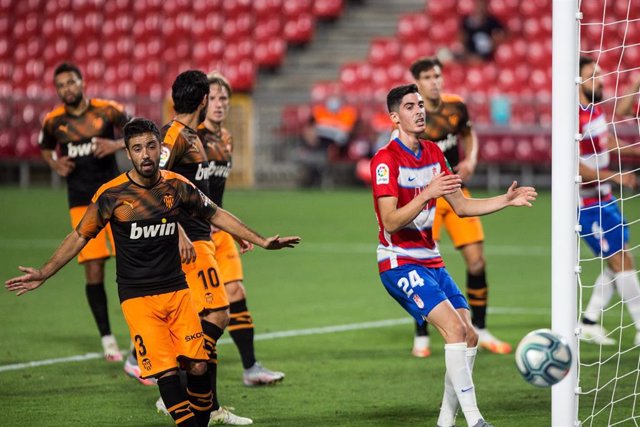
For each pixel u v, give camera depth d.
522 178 69.25
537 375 15.23
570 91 16.12
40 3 79.38
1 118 71.12
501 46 73.19
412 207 16.36
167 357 16.59
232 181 72.50
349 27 79.69
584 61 25.42
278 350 25.83
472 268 25.84
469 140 26.22
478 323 25.95
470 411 16.95
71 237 16.56
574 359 16.16
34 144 70.94
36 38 78.56
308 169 71.25
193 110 19.27
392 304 32.66
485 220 55.88
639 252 42.62
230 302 21.97
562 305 16.14
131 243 16.45
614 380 22.47
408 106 17.52
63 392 21.45
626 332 27.95
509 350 25.61
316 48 78.50
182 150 19.05
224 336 27.77
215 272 19.38
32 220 53.44
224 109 21.22
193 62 75.94
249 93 73.38
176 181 16.72
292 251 44.59
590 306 27.00
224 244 21.88
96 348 26.09
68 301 33.31
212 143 21.17
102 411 19.89
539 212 59.31
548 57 72.69
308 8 78.19
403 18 76.38
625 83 70.25
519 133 67.31
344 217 55.25
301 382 22.38
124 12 78.44
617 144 24.12
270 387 21.94
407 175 17.66
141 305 16.61
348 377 22.86
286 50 78.38
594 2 73.31
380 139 68.25
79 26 78.56
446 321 17.14
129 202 16.36
